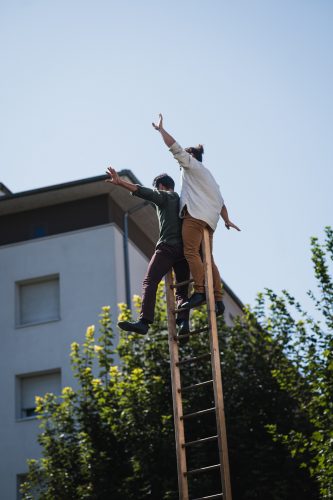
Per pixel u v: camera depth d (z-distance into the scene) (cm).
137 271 3597
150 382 2331
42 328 3375
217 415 1045
